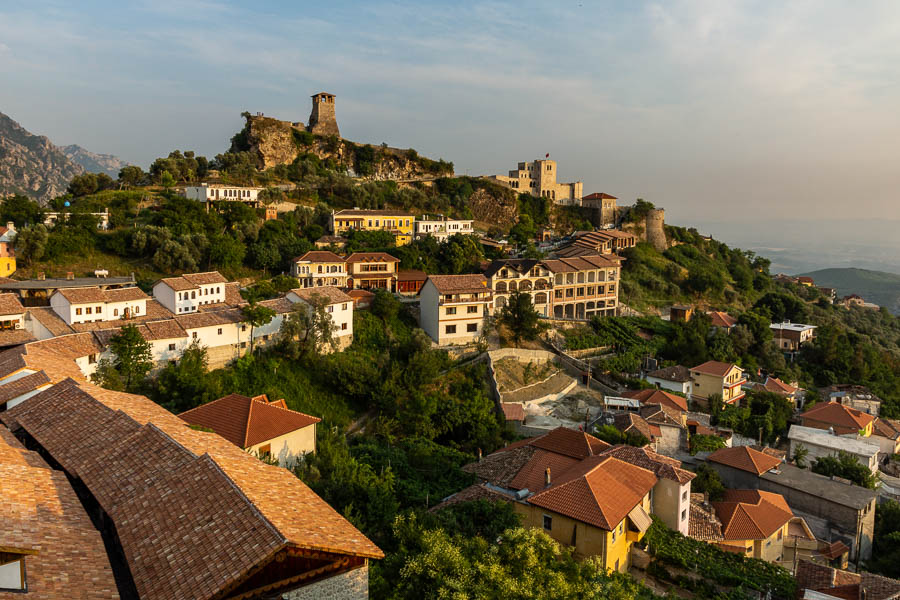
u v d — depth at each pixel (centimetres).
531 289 11175
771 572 3884
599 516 3609
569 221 18912
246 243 11025
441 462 5600
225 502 2066
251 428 4712
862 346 11794
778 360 11238
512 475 4644
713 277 15525
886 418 9750
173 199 11094
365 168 17712
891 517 5950
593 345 10300
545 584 2436
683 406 8025
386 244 12306
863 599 3641
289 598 1859
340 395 7312
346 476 4203
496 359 8800
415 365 7438
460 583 2236
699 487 5441
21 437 3153
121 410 3083
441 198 16788
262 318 7350
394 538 3250
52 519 2080
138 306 7494
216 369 7156
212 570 1777
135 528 2081
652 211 18025
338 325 8225
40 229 9400
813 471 6781
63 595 1722
